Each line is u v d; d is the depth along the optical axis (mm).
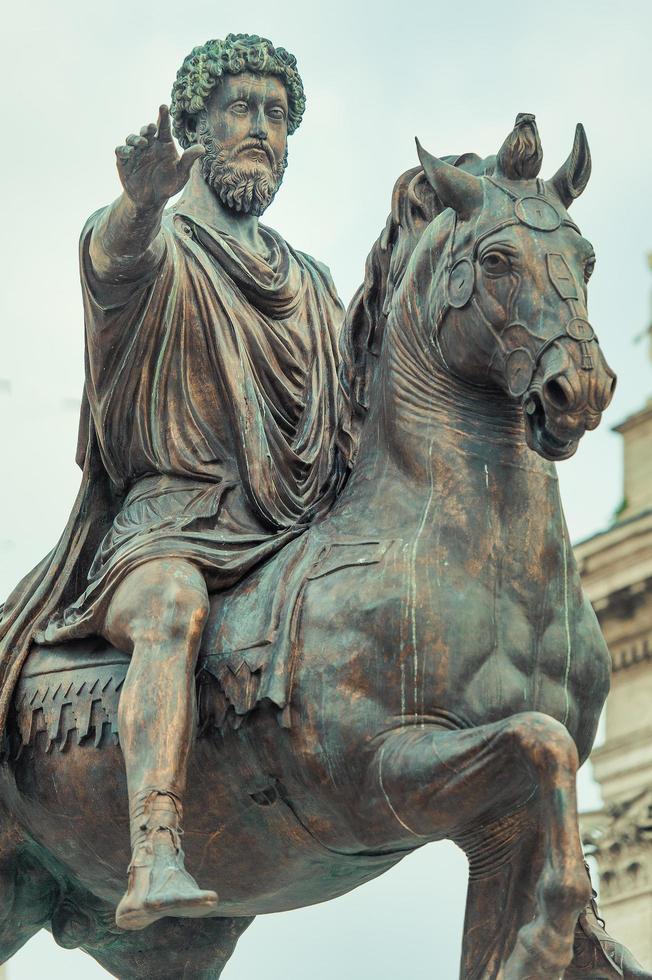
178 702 9945
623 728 21203
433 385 10148
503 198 9883
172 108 11836
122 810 10516
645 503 21844
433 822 9578
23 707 10828
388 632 9781
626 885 20656
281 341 11336
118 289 10734
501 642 9812
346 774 9820
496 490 9977
